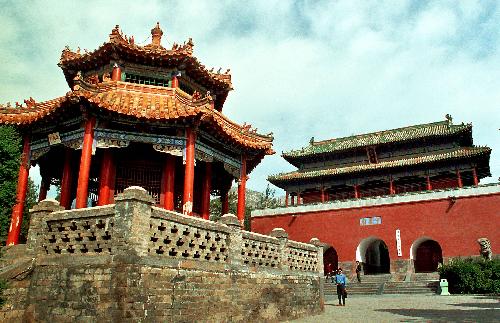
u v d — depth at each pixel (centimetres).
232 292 1747
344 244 5084
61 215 1544
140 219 1387
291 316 2147
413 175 5406
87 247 1452
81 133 2200
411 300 3291
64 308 1401
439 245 4644
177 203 2666
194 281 1557
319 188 5934
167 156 2441
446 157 5112
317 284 2505
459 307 2716
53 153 2653
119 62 2491
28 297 1511
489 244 4103
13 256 1673
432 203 4734
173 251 1509
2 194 1311
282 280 2136
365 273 5250
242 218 2623
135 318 1298
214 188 3266
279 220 5575
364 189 5994
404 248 4750
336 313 2511
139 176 2433
